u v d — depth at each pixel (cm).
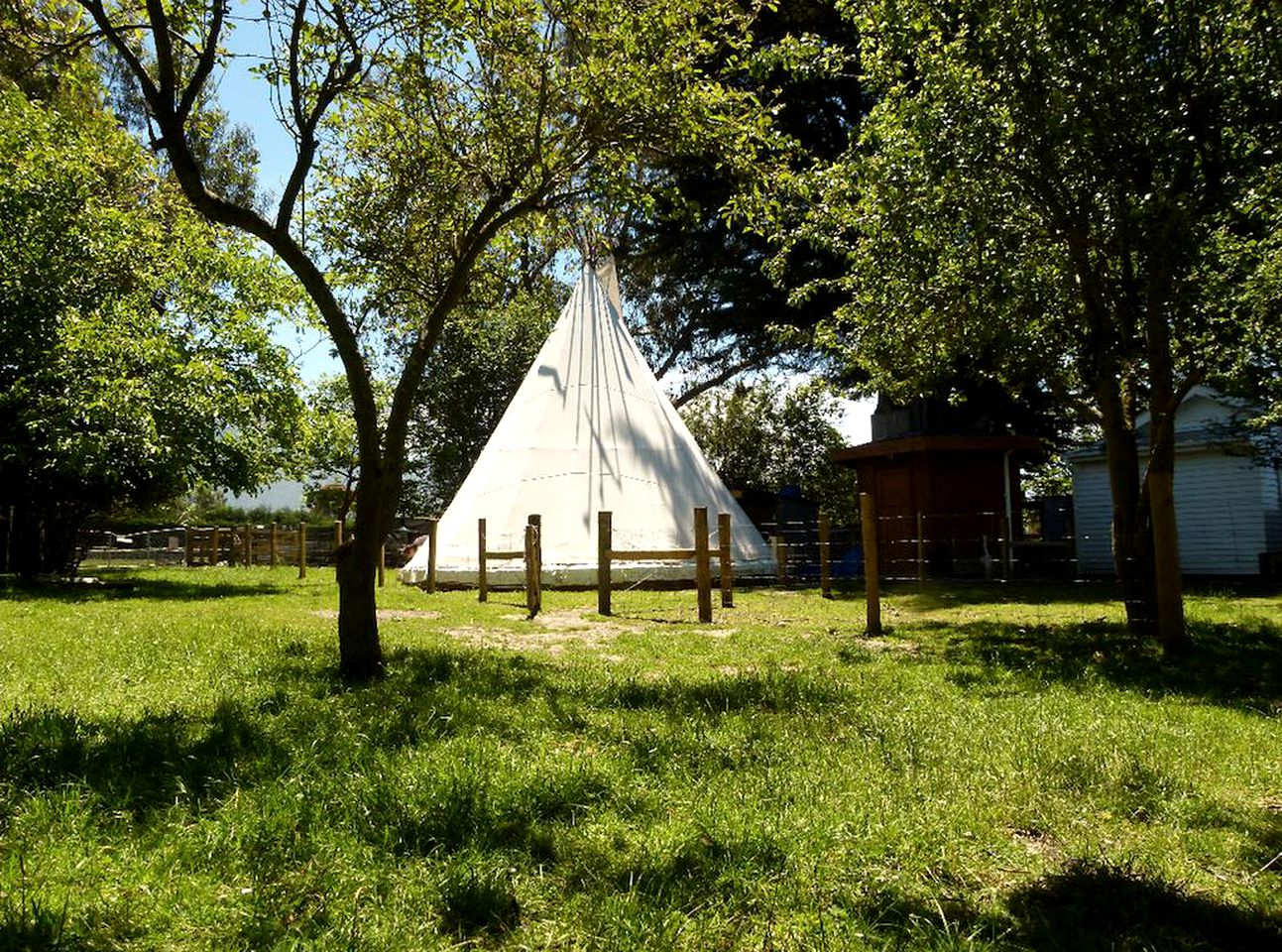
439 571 1592
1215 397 1675
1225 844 336
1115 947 263
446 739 457
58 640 795
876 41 920
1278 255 865
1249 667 701
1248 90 749
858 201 1054
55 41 717
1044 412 2156
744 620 1087
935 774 405
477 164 809
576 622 1074
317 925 263
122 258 1788
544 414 1734
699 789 384
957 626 999
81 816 331
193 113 730
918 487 2027
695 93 746
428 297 925
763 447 3550
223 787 374
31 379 1650
